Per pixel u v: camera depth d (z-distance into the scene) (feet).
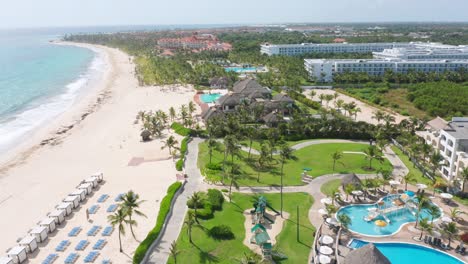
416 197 228.43
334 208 210.38
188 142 355.56
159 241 194.18
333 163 302.25
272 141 313.12
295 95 530.27
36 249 190.29
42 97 569.23
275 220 215.72
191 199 218.59
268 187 258.78
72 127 416.67
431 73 636.48
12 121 442.09
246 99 452.76
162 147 333.21
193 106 460.96
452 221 207.31
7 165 311.06
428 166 292.81
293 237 198.70
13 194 255.91
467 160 247.09
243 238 197.98
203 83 650.84
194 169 290.76
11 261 173.99
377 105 508.12
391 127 360.48
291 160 309.42
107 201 241.55
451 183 260.42
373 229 206.80
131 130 399.44
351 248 187.52
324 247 181.37
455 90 532.73
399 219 218.18
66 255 184.44
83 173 290.35
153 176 280.92
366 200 237.86
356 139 363.97
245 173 281.95
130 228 206.90
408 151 318.65
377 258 158.30
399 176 277.23
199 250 186.39
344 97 563.89
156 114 418.51
